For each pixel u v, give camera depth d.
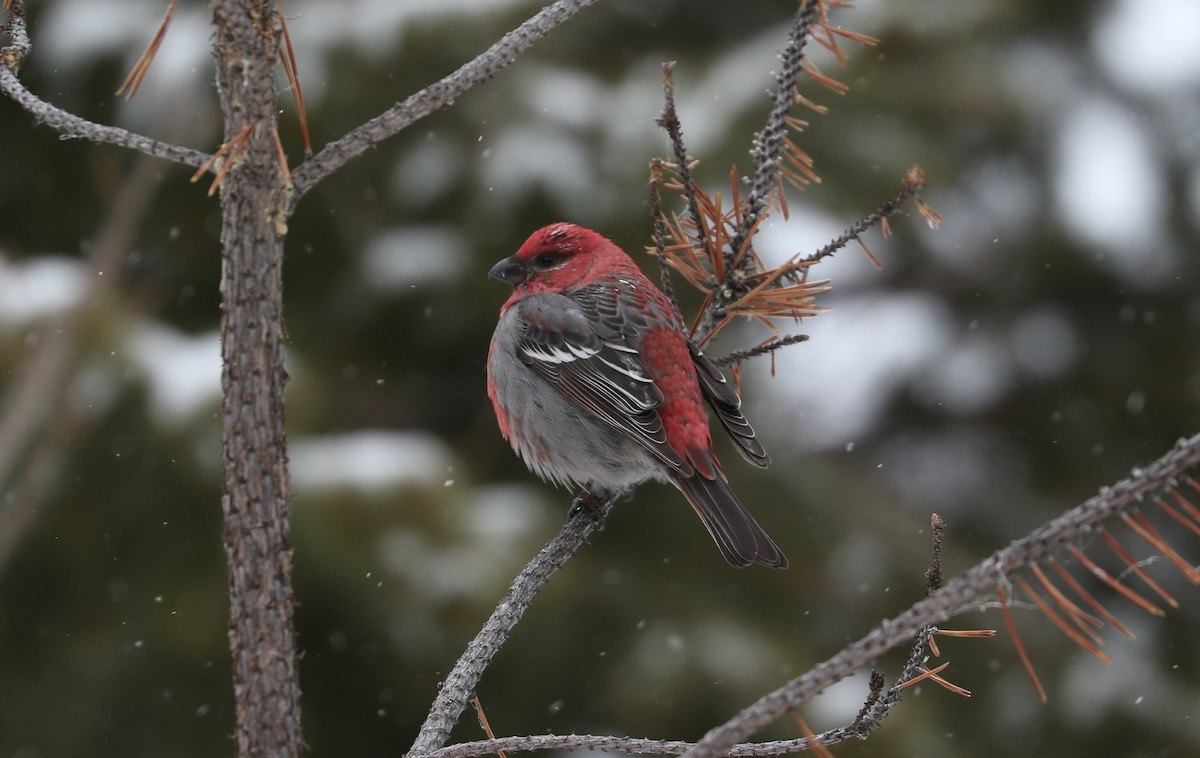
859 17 13.49
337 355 14.20
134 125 13.13
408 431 14.40
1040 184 16.23
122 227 12.30
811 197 13.20
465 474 12.82
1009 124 15.03
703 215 5.30
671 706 12.70
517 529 12.35
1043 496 17.00
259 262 3.14
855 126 13.24
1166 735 13.52
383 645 12.62
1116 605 15.38
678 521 13.80
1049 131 15.97
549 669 12.80
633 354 6.25
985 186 16.19
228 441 3.16
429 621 11.73
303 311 13.97
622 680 12.79
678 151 4.95
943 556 14.15
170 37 12.75
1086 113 16.70
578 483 6.71
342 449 12.25
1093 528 2.51
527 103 13.18
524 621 12.70
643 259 12.82
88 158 14.15
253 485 3.15
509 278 6.98
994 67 13.90
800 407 15.74
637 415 6.12
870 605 13.78
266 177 3.11
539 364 6.58
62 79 13.22
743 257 5.19
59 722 13.27
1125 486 2.51
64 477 11.73
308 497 11.74
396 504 11.94
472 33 12.62
